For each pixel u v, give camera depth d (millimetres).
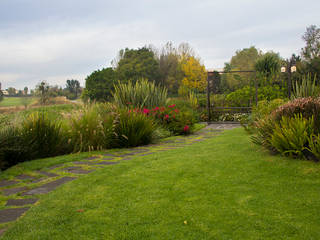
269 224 2535
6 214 3020
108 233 2533
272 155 4777
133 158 5727
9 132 5969
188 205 3051
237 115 15711
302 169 3838
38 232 2551
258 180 3682
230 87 17922
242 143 6387
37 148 6375
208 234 2439
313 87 7371
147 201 3223
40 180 4410
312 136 4406
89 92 42156
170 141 8789
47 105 24391
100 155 6480
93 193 3576
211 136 9672
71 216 2895
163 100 12461
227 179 3826
